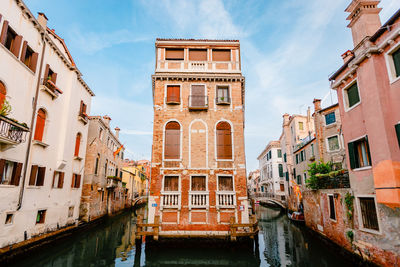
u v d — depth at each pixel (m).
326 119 20.28
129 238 18.05
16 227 11.15
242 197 14.29
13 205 10.95
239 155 14.93
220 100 15.69
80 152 18.61
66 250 14.14
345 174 11.77
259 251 14.16
